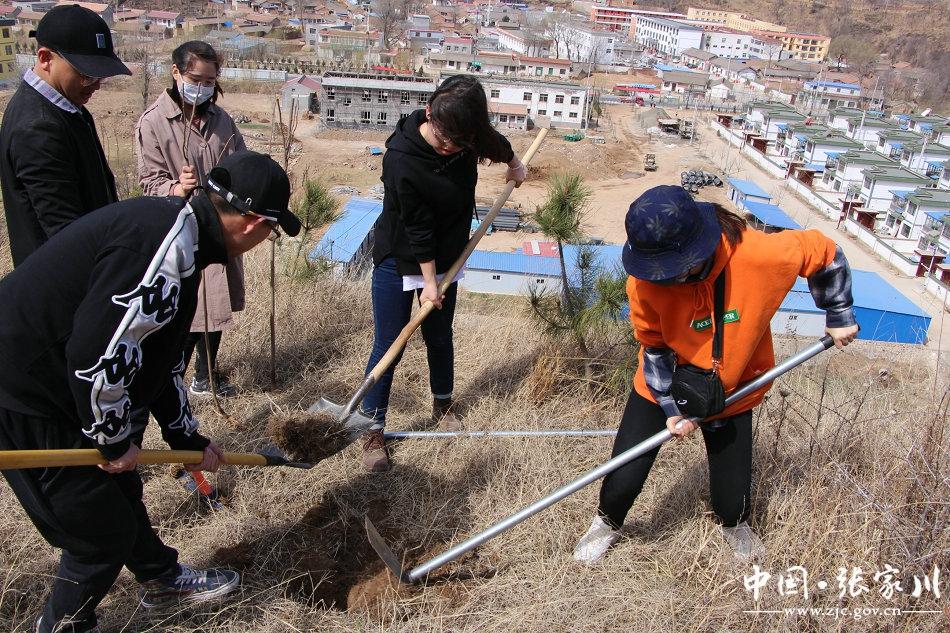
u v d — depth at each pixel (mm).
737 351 2543
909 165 49250
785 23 135875
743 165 48969
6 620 2586
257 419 3924
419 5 114625
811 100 74000
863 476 3225
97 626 2578
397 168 3072
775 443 3281
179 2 101688
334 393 4207
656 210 2297
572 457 3619
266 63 67375
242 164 2174
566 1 150500
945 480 2701
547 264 20734
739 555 2828
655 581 2816
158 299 2049
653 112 57688
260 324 4766
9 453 1999
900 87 88750
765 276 2447
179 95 3732
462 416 4051
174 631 2623
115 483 2330
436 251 3418
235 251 2279
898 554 2678
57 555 2850
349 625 2676
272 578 2885
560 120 52562
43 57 2766
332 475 3479
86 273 2033
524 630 2617
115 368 2025
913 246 33500
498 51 92562
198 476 3203
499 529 2838
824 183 43688
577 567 2910
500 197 3594
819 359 5539
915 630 2477
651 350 2725
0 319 2049
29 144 2719
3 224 6293
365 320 5141
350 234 14875
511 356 4656
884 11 132125
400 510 3312
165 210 2098
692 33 105625
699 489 3238
